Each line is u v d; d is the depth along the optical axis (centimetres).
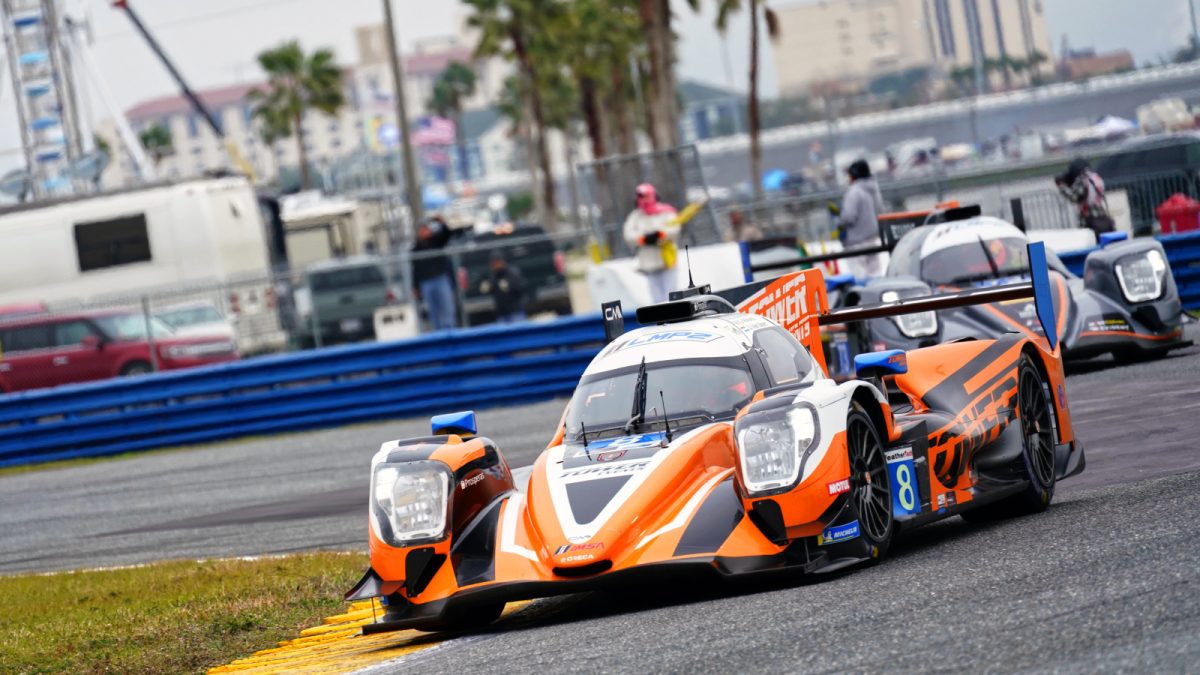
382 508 2520
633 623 2311
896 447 2628
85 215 11362
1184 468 3259
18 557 4919
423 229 9269
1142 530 2455
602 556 2334
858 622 2031
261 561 3859
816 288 3362
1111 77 13738
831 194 8856
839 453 2388
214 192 11369
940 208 5759
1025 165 9662
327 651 2633
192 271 11269
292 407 7550
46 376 10119
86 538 5094
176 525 5041
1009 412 2931
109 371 10112
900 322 4934
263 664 2580
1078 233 6644
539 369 7238
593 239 8775
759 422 2392
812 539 2405
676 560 2319
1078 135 14600
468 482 2569
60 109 15212
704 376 2741
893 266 5397
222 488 5806
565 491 2505
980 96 18100
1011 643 1800
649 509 2412
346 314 11569
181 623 3042
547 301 12369
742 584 2455
